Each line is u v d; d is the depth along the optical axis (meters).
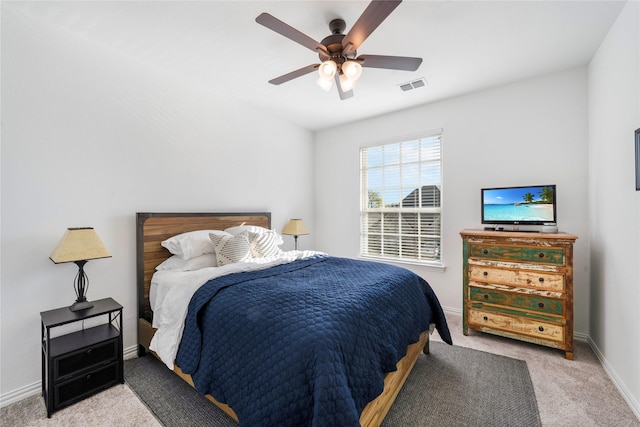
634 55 1.73
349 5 1.79
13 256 1.83
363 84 2.94
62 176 2.04
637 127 1.71
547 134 2.78
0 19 1.78
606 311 2.16
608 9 1.85
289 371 1.19
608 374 2.06
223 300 1.67
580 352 2.42
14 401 1.81
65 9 1.85
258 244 2.85
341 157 4.27
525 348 2.50
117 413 1.69
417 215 3.65
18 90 1.85
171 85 2.71
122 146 2.37
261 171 3.67
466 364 2.23
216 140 3.12
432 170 3.53
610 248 2.10
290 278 2.05
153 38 2.16
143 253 2.44
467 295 2.76
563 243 2.34
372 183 4.03
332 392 1.10
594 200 2.45
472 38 2.15
